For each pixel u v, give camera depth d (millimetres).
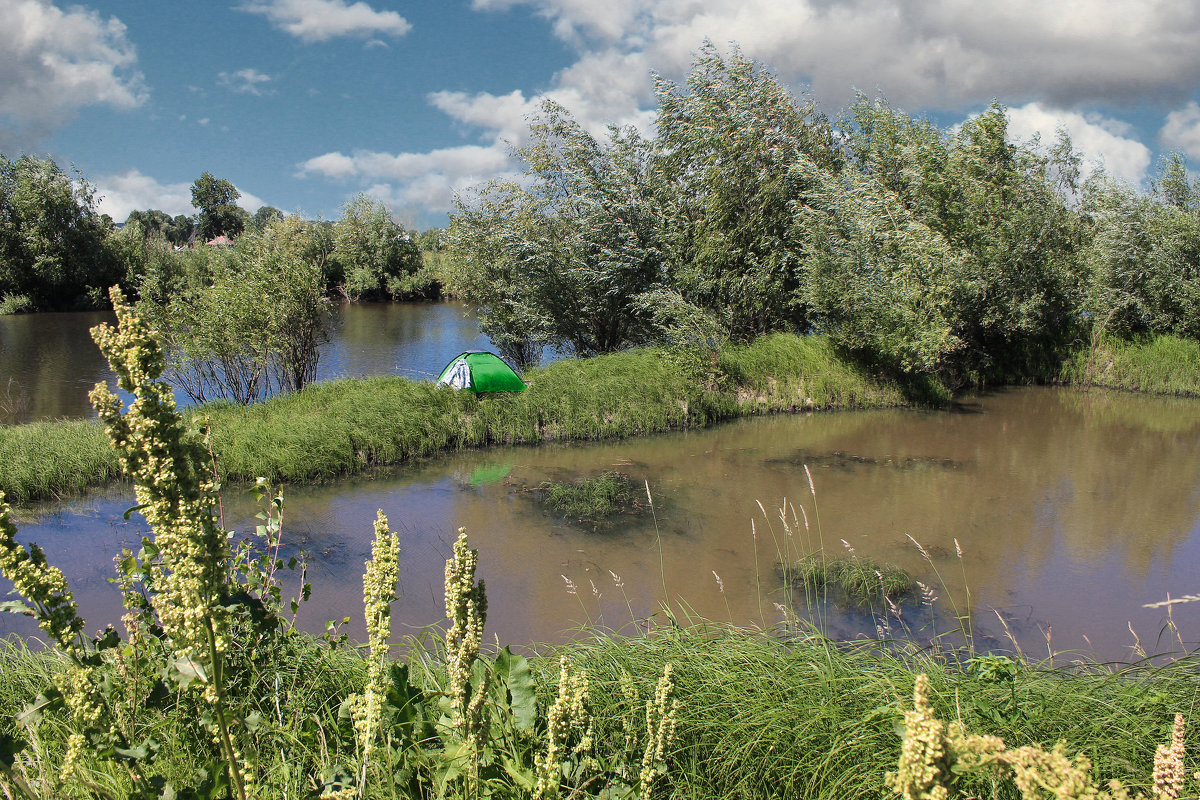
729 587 7754
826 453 13188
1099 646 6703
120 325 2209
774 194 18906
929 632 6895
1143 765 3395
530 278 19172
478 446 13312
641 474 11820
